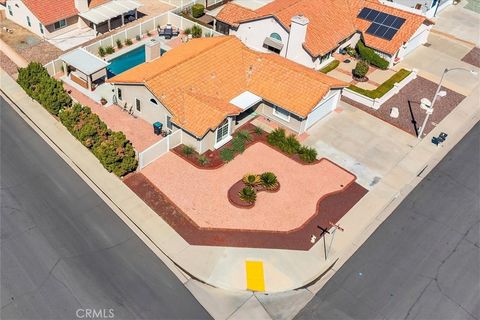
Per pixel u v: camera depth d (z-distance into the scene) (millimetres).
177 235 29141
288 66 39344
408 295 26906
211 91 37062
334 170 34688
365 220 31141
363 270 28031
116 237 28781
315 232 30047
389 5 50719
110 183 32250
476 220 31875
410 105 42156
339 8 48562
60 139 35625
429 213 32062
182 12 53562
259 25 45969
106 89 40938
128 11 49188
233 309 25609
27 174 32469
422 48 51156
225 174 33531
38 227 28984
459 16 58250
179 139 35312
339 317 25594
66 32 48281
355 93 41688
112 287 26078
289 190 32750
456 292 27281
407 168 35594
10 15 49375
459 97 43906
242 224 30156
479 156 37312
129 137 36062
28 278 26188
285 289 26766
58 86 37688
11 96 39656
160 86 35312
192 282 26750
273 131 36812
